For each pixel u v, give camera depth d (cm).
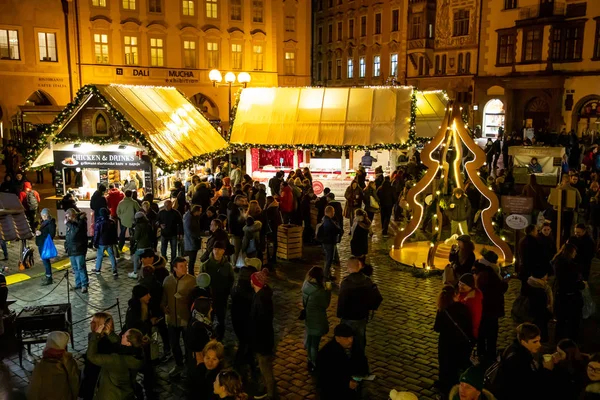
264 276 805
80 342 1026
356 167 2591
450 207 1484
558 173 2291
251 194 1727
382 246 1711
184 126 2150
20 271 1477
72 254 1289
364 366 661
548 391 656
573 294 964
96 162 1806
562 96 3919
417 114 2539
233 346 1010
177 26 4094
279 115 2441
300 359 957
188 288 879
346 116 2383
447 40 4544
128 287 1342
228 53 4294
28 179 3162
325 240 1321
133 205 1552
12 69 3584
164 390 859
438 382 815
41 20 3638
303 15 4597
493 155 3114
